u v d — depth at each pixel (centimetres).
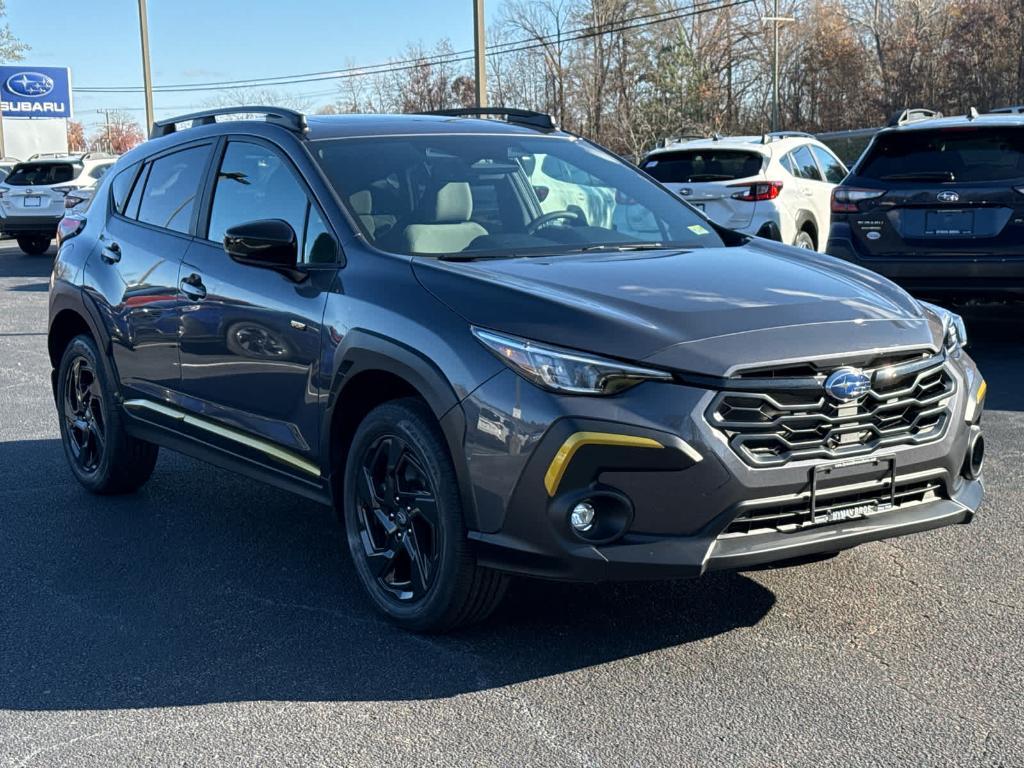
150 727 333
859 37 6412
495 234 450
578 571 346
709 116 5947
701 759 306
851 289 401
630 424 339
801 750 310
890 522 371
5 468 646
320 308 421
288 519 543
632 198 502
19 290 1675
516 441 348
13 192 2255
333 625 407
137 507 566
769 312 368
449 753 313
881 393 366
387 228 437
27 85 5056
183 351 500
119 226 568
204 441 496
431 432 375
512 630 397
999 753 306
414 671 367
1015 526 499
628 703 340
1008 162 844
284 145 477
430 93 6247
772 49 6412
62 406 605
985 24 5572
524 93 6134
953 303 895
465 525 366
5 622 417
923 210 861
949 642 379
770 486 347
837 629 392
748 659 369
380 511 406
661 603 417
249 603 432
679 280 396
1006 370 843
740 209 1200
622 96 5941
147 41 3425
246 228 431
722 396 342
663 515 343
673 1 5988
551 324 355
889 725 323
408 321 384
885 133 889
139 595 443
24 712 345
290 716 338
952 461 385
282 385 442
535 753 312
